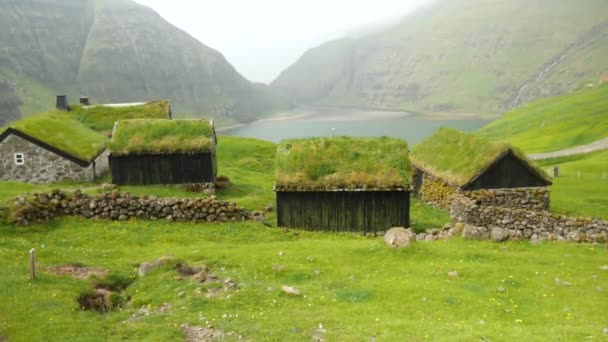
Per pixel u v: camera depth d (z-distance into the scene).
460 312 18.09
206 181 50.31
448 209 44.84
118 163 49.59
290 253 25.11
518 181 43.72
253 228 33.12
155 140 49.97
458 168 44.88
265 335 15.66
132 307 18.56
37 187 43.56
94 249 26.41
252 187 55.56
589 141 114.00
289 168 37.84
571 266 23.77
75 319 16.52
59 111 65.94
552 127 137.62
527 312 18.44
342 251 25.42
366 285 20.70
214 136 53.84
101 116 67.50
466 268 22.70
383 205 36.91
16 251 22.75
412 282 20.98
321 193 36.94
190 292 19.23
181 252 25.75
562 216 32.84
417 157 52.41
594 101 165.75
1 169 52.00
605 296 20.08
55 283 19.20
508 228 33.47
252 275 21.95
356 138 40.53
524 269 22.86
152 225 31.81
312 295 19.50
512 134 153.25
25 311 16.59
